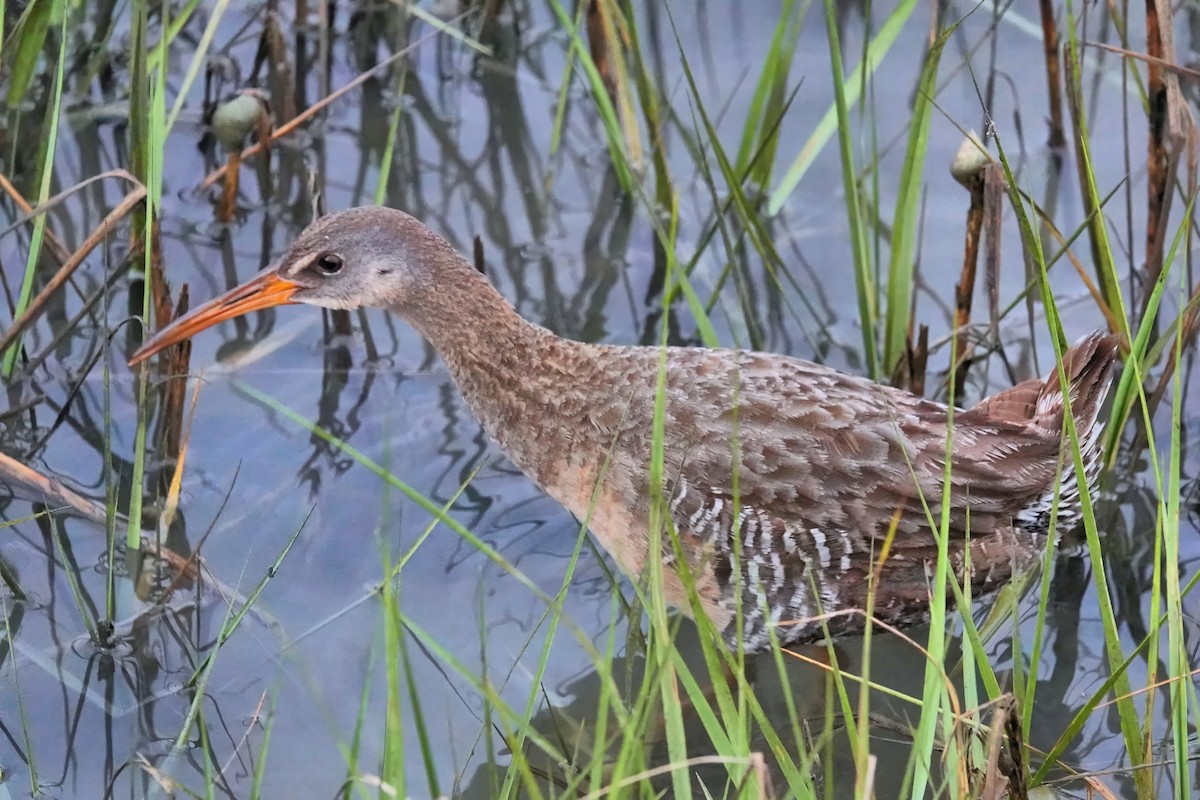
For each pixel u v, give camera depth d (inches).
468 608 360.8
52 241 398.0
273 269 358.0
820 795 329.7
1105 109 484.1
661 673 235.9
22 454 390.0
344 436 402.6
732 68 502.0
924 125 371.6
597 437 335.0
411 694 220.2
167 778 300.0
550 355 342.0
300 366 422.0
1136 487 392.2
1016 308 436.8
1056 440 317.4
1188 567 374.3
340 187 471.2
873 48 414.0
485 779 324.2
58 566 362.0
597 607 364.5
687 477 323.3
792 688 353.4
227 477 387.5
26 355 404.8
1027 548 324.2
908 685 355.9
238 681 337.4
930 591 318.0
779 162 477.4
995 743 245.4
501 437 353.1
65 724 326.6
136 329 419.5
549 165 471.2
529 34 514.0
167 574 358.0
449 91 507.5
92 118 470.9
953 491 314.7
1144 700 339.9
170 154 475.5
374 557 370.3
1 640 341.4
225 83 486.9
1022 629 363.9
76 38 467.2
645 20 507.2
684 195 470.6
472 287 346.9
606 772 322.0
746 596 333.4
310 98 502.0
